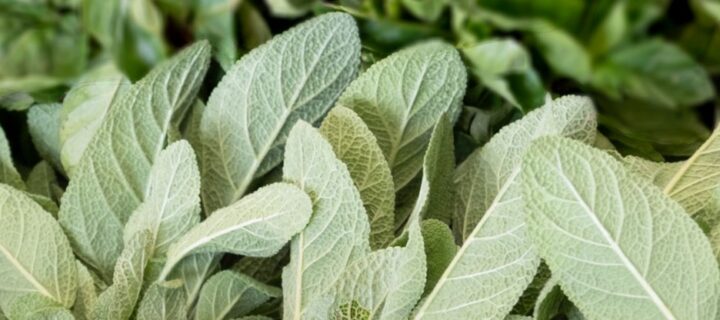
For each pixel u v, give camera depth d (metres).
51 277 0.51
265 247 0.49
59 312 0.48
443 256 0.49
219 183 0.54
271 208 0.49
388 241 0.51
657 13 0.42
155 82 0.52
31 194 0.55
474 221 0.51
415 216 0.49
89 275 0.52
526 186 0.45
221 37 0.48
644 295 0.45
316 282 0.49
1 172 0.56
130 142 0.53
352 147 0.51
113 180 0.53
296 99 0.53
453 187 0.53
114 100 0.54
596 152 0.45
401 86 0.52
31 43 0.45
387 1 0.48
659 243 0.45
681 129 0.45
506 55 0.45
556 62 0.44
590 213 0.45
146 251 0.51
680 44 0.43
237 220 0.49
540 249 0.45
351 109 0.52
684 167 0.49
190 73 0.52
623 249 0.45
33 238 0.52
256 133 0.54
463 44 0.47
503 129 0.51
